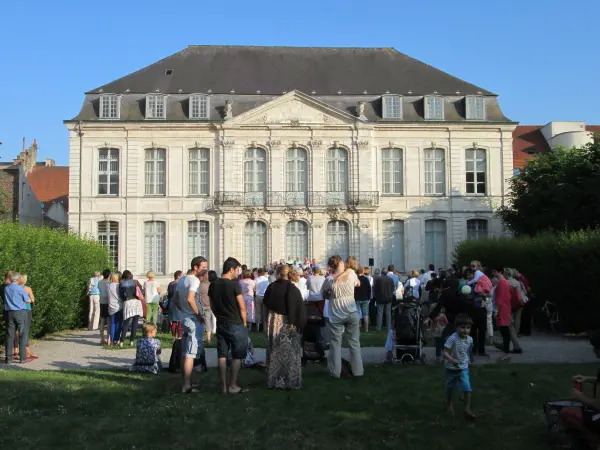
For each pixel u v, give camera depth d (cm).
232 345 1045
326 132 3781
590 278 1897
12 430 827
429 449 762
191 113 3772
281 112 3766
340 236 3797
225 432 819
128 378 1184
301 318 1086
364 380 1150
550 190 3039
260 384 1129
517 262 2269
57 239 2120
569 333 2009
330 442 780
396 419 889
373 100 3888
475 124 3838
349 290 1179
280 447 758
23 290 1420
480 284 1489
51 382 1124
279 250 3731
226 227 3722
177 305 1102
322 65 4128
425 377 1168
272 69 4062
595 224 2883
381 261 3794
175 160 3766
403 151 3828
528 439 797
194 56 4112
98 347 1686
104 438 796
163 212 3744
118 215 3734
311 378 1179
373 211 3759
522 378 1143
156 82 3909
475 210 3828
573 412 734
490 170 3859
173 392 1055
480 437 805
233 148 3753
